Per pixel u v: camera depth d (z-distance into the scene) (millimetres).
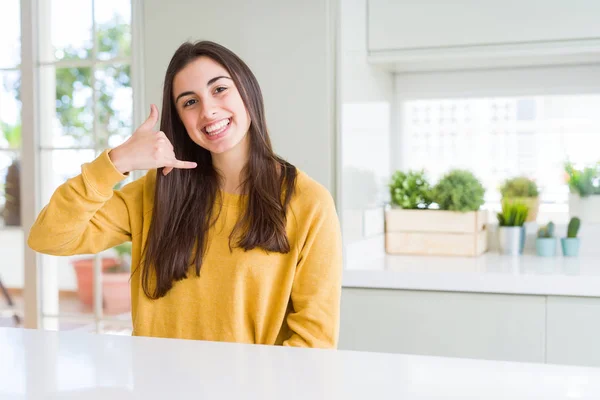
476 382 788
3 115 5277
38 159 2691
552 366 860
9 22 4797
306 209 1354
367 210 2441
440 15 2311
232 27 2262
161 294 1339
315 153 2199
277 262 1336
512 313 2018
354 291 2166
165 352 953
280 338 1385
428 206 2568
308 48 2189
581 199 2537
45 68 2699
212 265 1332
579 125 2588
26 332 1110
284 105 2225
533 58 2441
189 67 1297
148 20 2348
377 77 2570
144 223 1400
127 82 2703
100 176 1245
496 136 2695
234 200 1361
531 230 2629
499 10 2254
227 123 1304
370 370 845
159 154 1237
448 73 2730
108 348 984
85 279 3580
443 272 2072
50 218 1272
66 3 2666
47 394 777
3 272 5438
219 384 793
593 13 2172
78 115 4336
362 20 2361
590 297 1950
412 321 2107
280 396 746
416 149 2801
